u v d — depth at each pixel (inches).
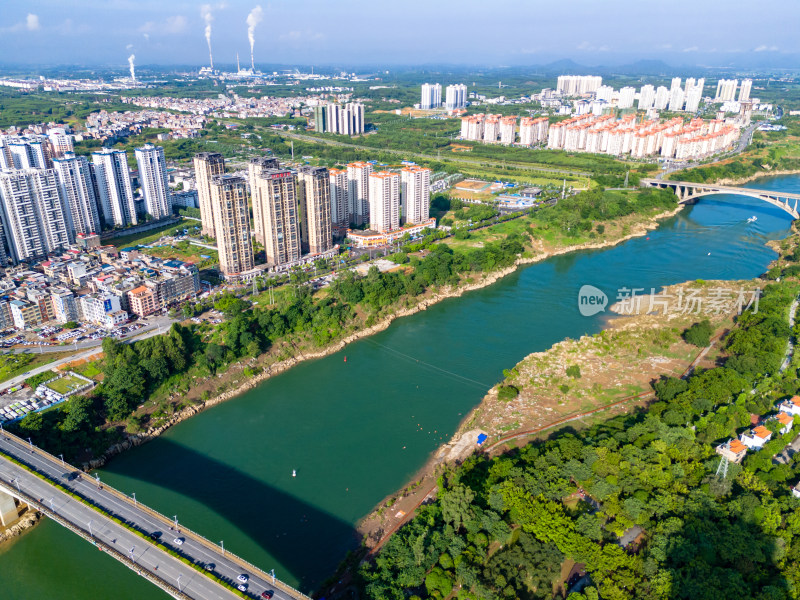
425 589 7539.4
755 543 7386.8
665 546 7500.0
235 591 6776.6
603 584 7224.4
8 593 7824.8
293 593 6855.3
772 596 6727.4
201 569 7081.7
